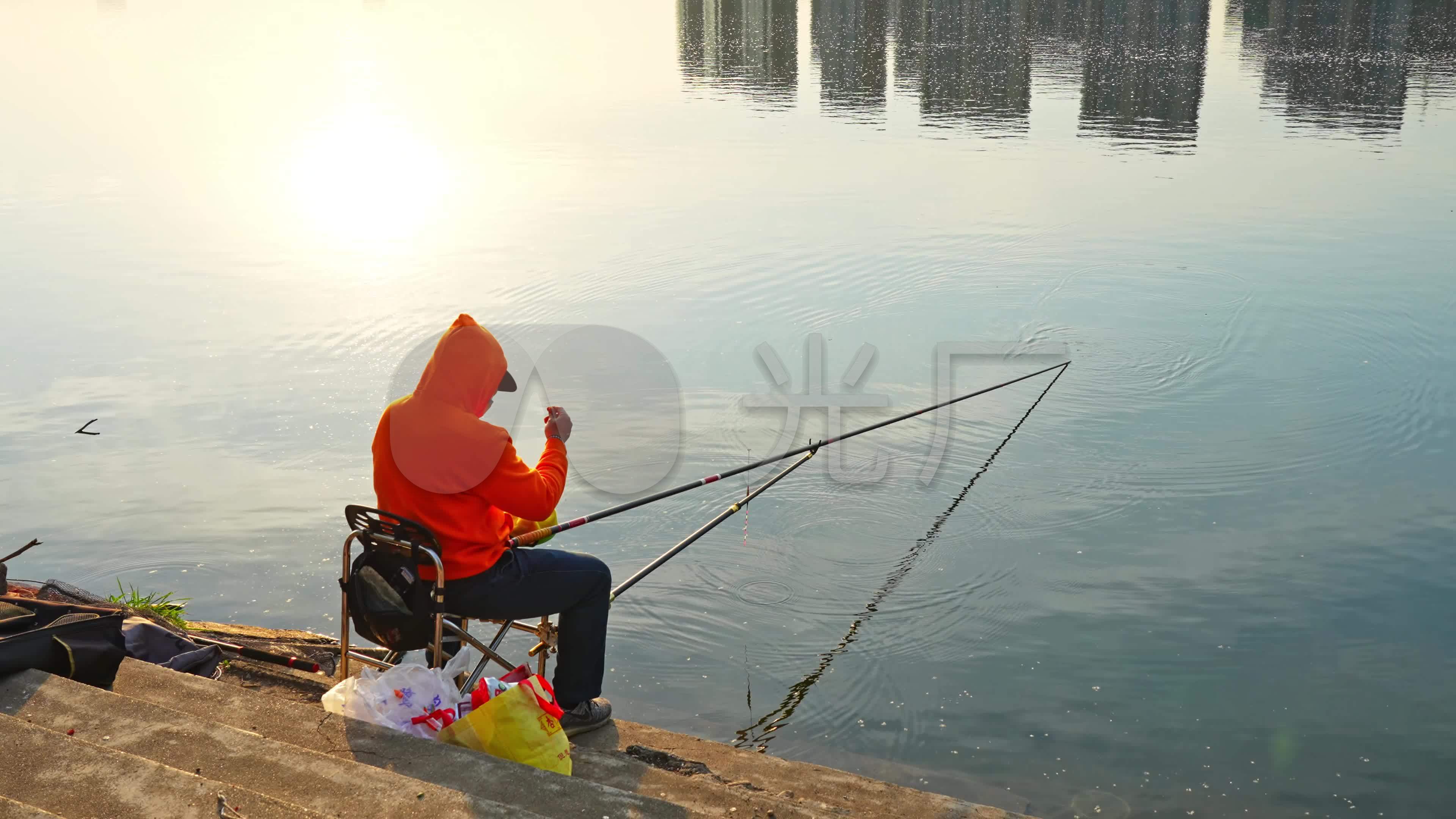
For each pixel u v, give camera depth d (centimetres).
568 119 2519
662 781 374
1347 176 1806
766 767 422
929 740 514
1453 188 1702
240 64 3703
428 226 1564
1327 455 831
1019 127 2320
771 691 553
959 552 695
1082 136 2219
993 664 576
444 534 366
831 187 1786
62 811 268
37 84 3173
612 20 5269
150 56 3931
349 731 343
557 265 1350
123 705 336
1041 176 1853
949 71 3173
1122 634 601
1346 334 1095
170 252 1448
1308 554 686
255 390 975
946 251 1415
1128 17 4466
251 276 1328
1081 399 955
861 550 692
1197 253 1398
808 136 2267
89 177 1941
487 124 2467
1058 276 1308
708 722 528
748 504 757
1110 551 694
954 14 4869
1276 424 894
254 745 315
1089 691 549
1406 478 789
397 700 360
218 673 438
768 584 655
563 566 391
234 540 709
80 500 762
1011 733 518
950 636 602
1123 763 497
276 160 2089
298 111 2669
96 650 376
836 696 546
